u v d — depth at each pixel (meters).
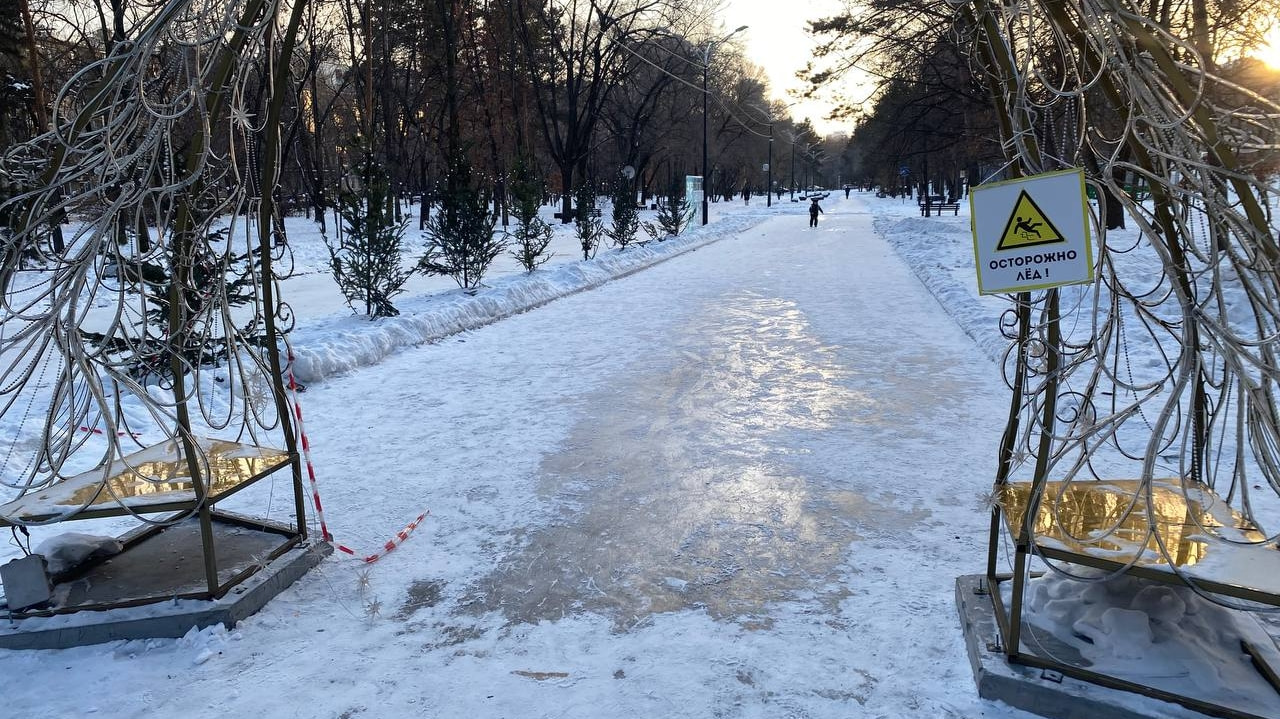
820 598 3.92
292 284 17.92
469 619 3.79
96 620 3.57
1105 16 2.64
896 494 5.23
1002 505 3.39
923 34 21.88
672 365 9.27
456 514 5.04
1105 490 3.52
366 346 9.53
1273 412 2.81
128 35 3.55
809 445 6.27
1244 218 2.64
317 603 3.95
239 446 4.40
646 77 47.69
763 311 13.17
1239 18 10.26
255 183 4.34
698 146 65.75
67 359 3.48
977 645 3.25
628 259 21.06
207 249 4.52
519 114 36.94
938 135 27.06
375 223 11.56
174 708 3.14
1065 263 2.87
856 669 3.32
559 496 5.31
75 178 3.46
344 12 31.41
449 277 18.55
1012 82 2.98
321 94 42.41
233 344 4.21
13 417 6.46
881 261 21.08
